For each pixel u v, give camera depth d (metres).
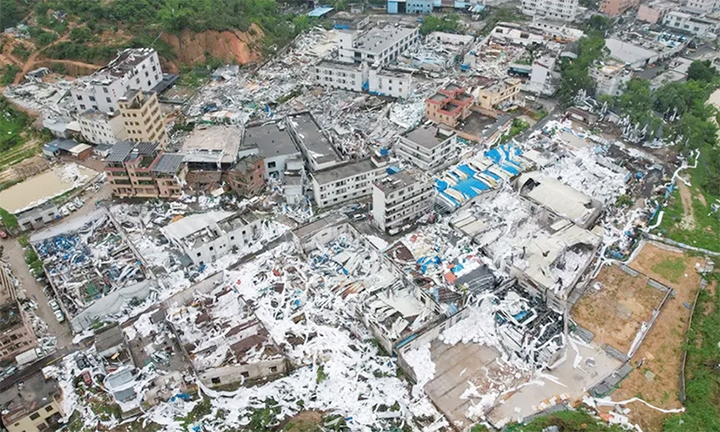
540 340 85.38
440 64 173.88
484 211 112.06
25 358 83.50
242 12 192.38
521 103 153.38
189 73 173.38
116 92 143.00
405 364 80.94
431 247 102.94
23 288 96.19
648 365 83.19
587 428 73.75
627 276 98.44
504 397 78.56
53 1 188.62
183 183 118.12
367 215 112.62
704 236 108.12
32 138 142.12
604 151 130.75
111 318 90.50
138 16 182.62
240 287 95.44
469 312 89.75
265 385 79.94
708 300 94.00
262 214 113.06
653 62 182.62
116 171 114.31
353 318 89.81
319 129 132.50
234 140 129.00
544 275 93.50
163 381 77.19
